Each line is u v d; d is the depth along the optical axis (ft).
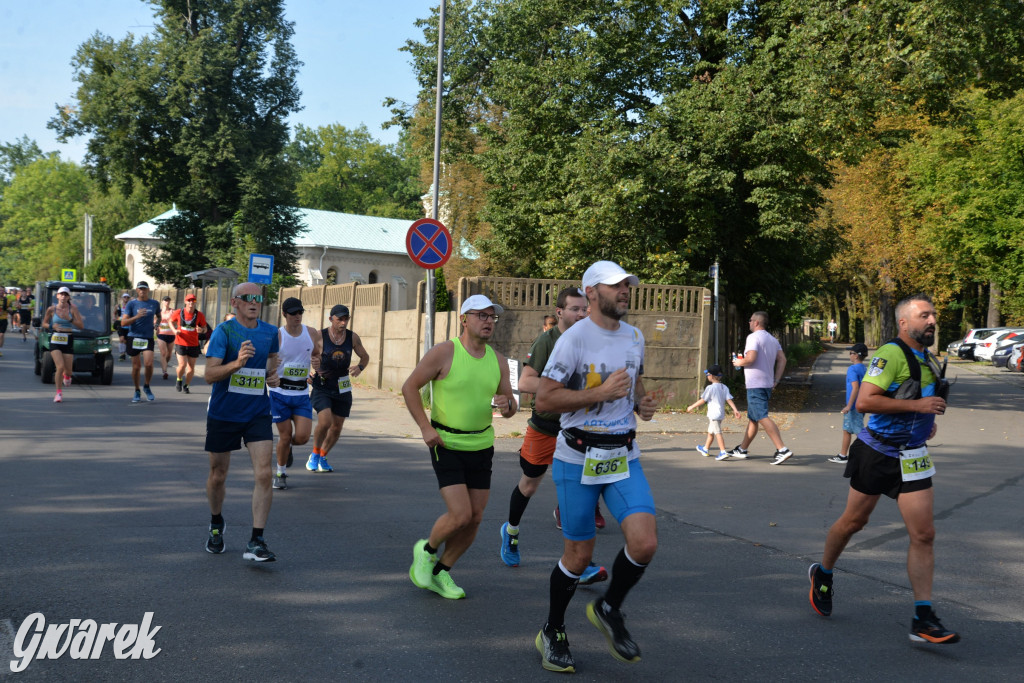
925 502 15.48
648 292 55.72
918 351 15.88
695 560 20.92
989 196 121.60
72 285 63.46
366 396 60.59
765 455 38.70
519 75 68.08
